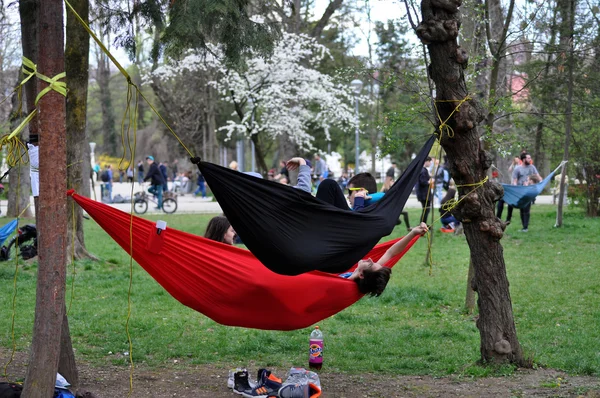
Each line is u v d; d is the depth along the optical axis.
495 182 6.93
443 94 6.58
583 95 13.28
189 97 36.84
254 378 6.89
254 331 8.77
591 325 8.81
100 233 19.03
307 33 31.70
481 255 6.97
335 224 5.39
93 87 61.66
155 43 8.36
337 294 6.08
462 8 10.49
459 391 6.32
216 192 5.06
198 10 7.50
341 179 38.59
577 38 11.89
